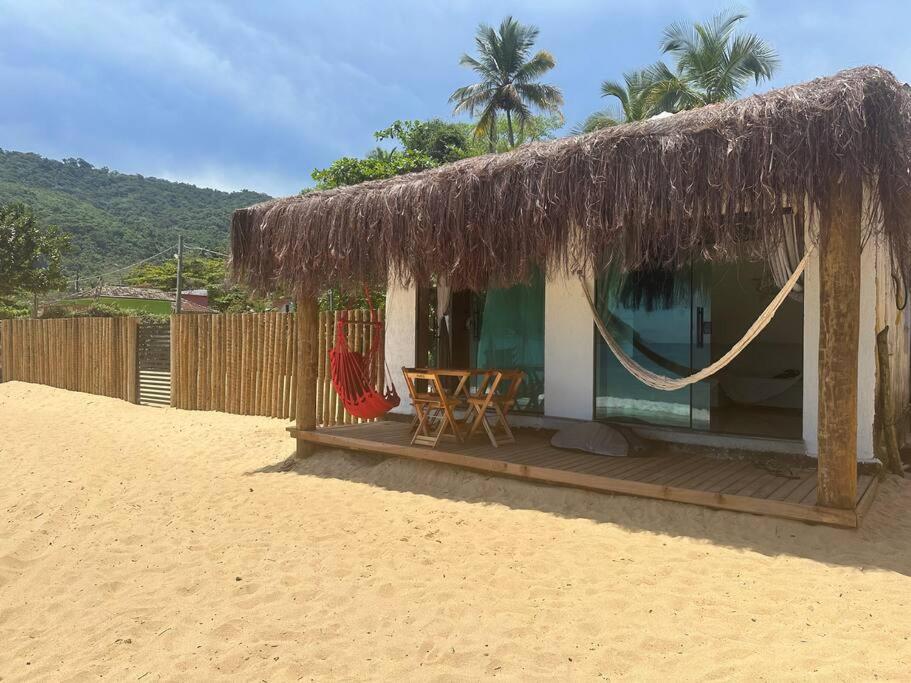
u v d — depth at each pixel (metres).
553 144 4.65
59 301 38.78
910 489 5.13
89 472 6.43
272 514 4.95
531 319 7.10
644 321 6.26
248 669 2.67
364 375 6.57
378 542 4.21
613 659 2.65
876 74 3.58
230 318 10.67
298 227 5.96
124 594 3.50
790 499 4.16
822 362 3.92
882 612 2.96
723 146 3.84
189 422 9.90
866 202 3.90
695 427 5.98
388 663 2.68
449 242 5.01
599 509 4.67
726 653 2.65
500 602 3.23
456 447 6.01
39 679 2.67
